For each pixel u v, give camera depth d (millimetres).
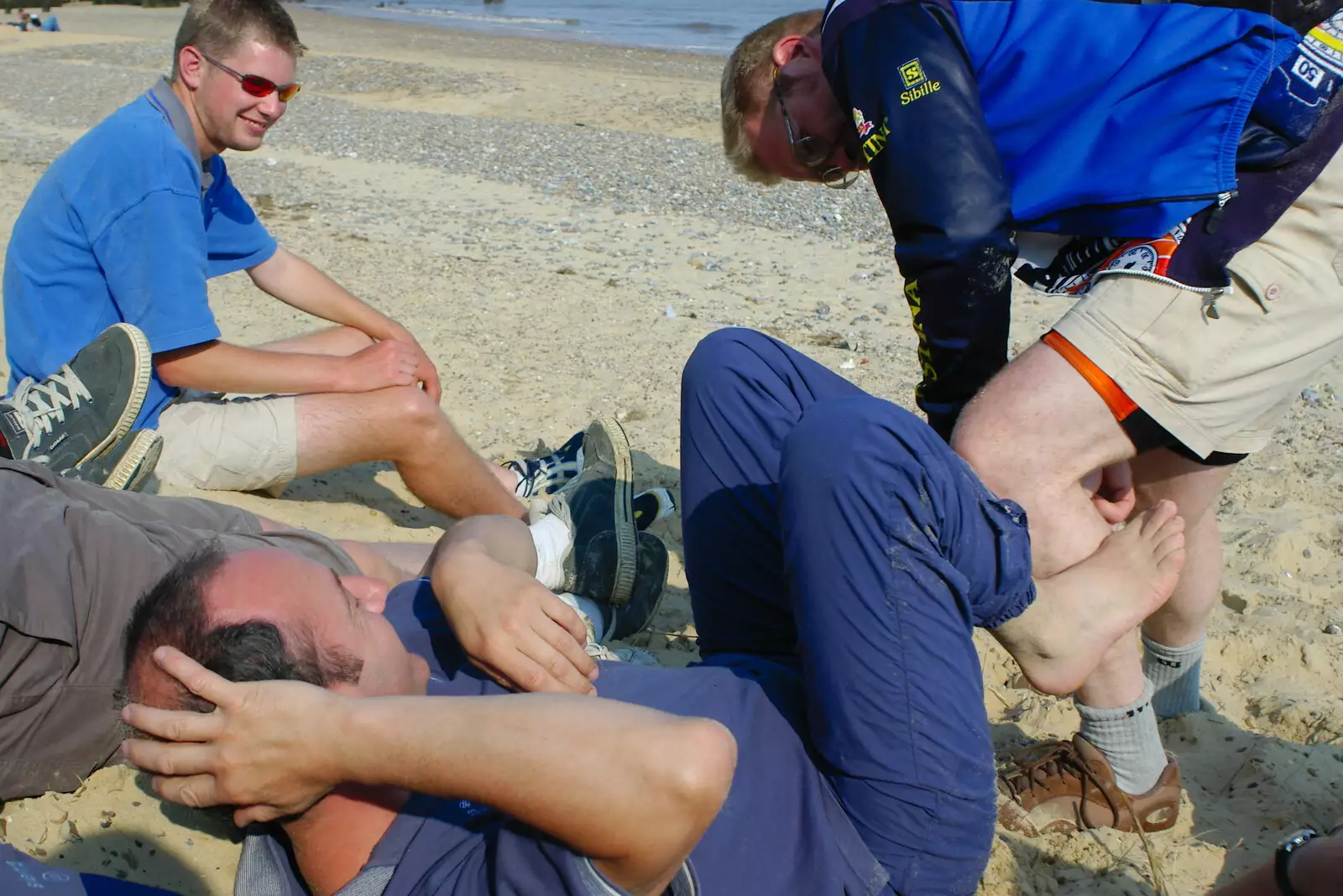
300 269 4242
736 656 2332
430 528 3955
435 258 7848
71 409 3088
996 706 3195
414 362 3723
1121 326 2422
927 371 2631
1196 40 2398
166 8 34188
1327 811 2744
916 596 1953
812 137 2869
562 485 4051
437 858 1795
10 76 17031
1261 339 2406
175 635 1734
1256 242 2389
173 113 3551
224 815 2309
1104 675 2598
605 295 7102
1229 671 3367
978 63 2537
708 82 18781
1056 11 2527
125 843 2279
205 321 3506
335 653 1808
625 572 3123
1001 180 2436
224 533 2582
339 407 3605
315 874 1861
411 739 1608
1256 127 2355
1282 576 3883
